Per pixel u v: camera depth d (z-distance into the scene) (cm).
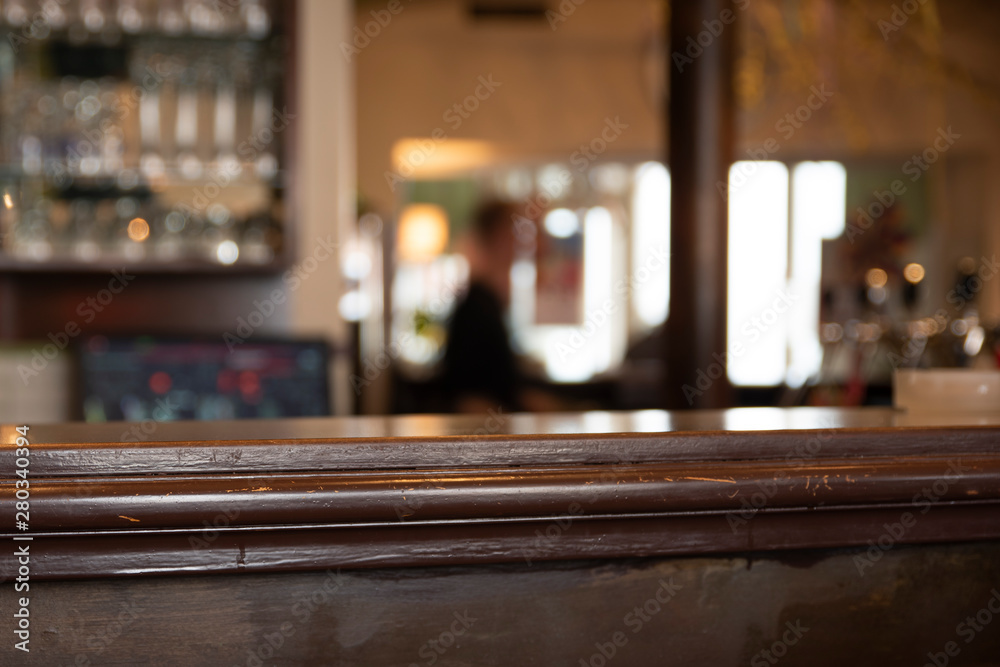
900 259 225
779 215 775
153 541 57
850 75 488
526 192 886
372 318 659
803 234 774
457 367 287
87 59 257
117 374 244
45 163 249
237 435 62
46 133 250
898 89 593
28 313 281
